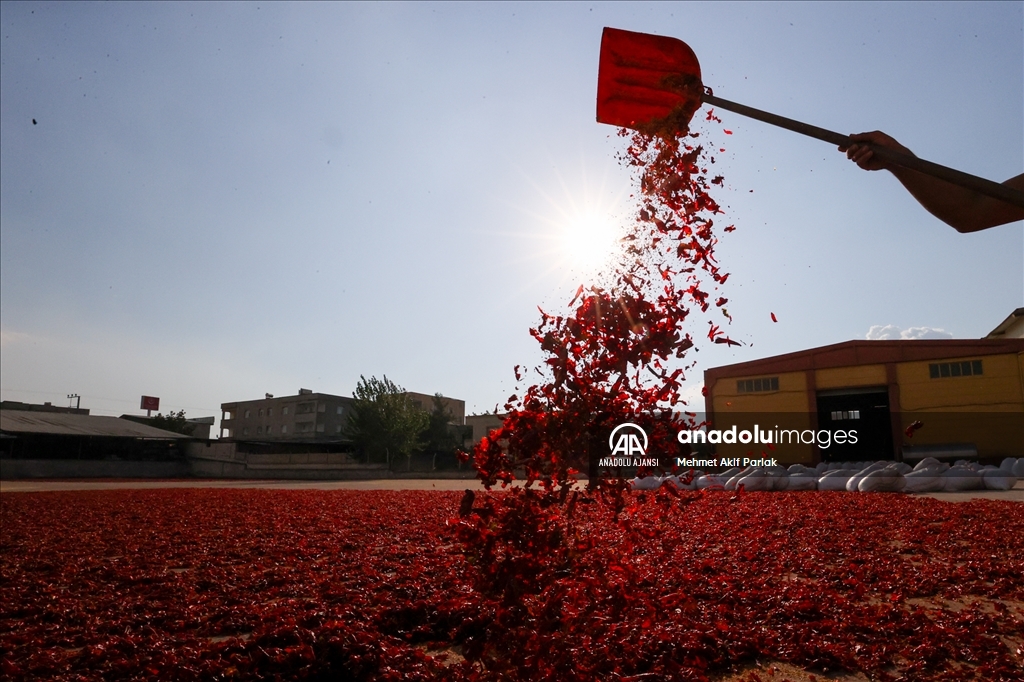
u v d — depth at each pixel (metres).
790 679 3.70
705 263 3.40
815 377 26.83
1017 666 3.65
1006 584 5.54
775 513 10.84
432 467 46.66
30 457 40.41
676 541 7.52
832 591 5.43
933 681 3.55
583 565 3.24
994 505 10.73
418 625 4.92
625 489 3.18
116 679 4.00
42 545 9.77
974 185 2.10
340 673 4.00
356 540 9.55
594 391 3.20
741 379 28.30
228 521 12.54
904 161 2.23
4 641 4.87
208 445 46.25
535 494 3.15
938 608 5.04
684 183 3.46
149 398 75.38
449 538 9.12
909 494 14.75
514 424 3.16
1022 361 23.08
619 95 2.81
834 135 2.42
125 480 36.88
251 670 4.00
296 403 65.44
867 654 3.96
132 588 6.82
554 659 3.17
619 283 3.41
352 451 46.50
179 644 4.69
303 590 6.30
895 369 25.23
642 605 4.25
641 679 3.38
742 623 4.57
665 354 3.25
